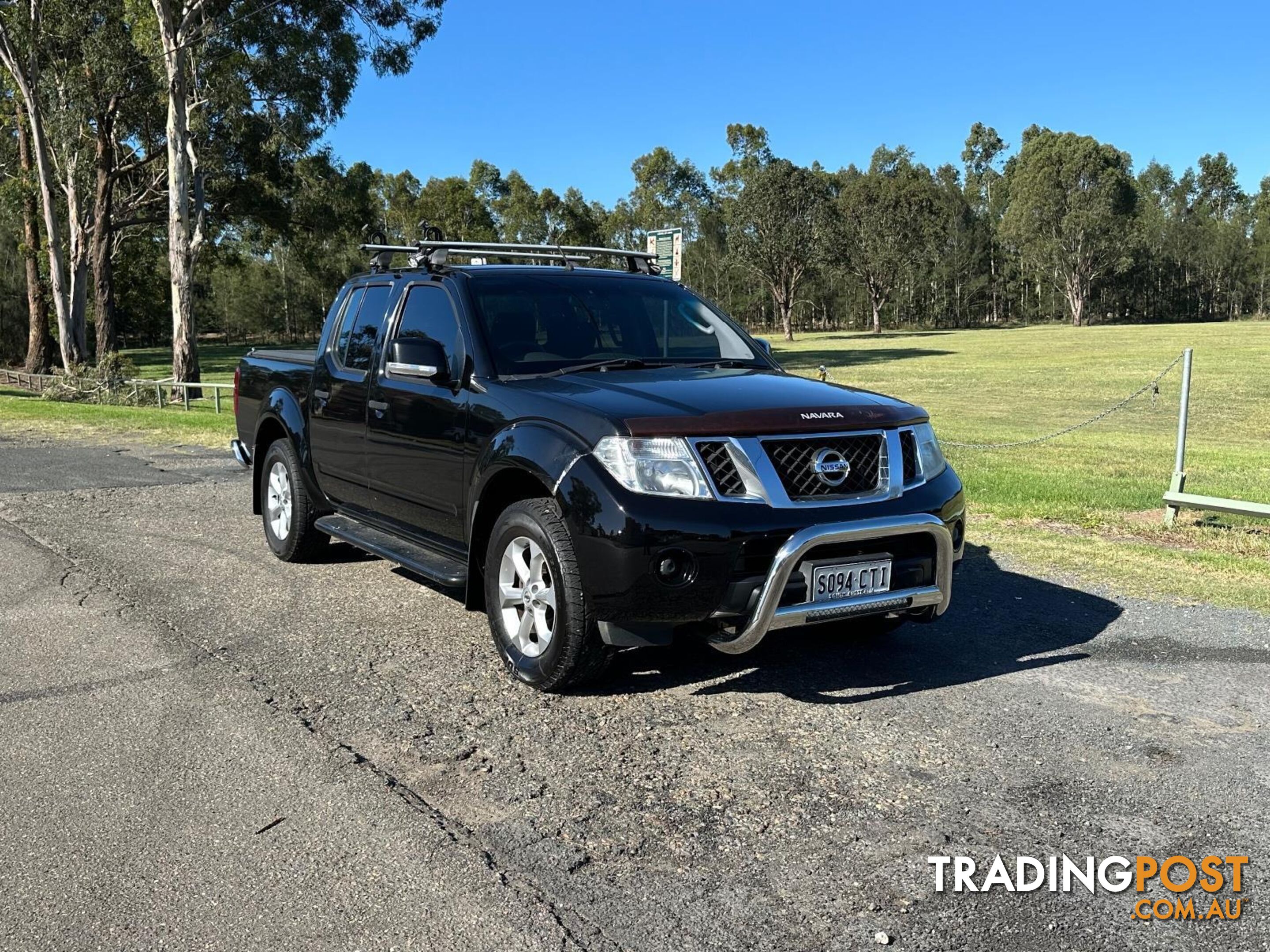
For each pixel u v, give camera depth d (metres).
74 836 3.14
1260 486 10.29
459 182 87.31
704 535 3.86
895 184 95.81
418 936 2.63
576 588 4.08
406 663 4.80
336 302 6.45
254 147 35.81
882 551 4.20
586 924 2.70
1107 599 5.96
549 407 4.33
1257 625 5.43
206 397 27.58
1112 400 27.16
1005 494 9.55
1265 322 96.38
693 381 4.61
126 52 31.23
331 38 28.59
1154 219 110.81
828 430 4.15
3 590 6.05
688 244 106.50
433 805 3.37
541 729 4.02
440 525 5.15
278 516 6.94
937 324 110.56
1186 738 3.94
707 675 4.66
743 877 2.94
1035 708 4.25
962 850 3.10
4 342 64.06
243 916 2.72
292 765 3.66
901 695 4.41
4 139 40.81
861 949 2.60
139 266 56.22
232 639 5.14
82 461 11.95
